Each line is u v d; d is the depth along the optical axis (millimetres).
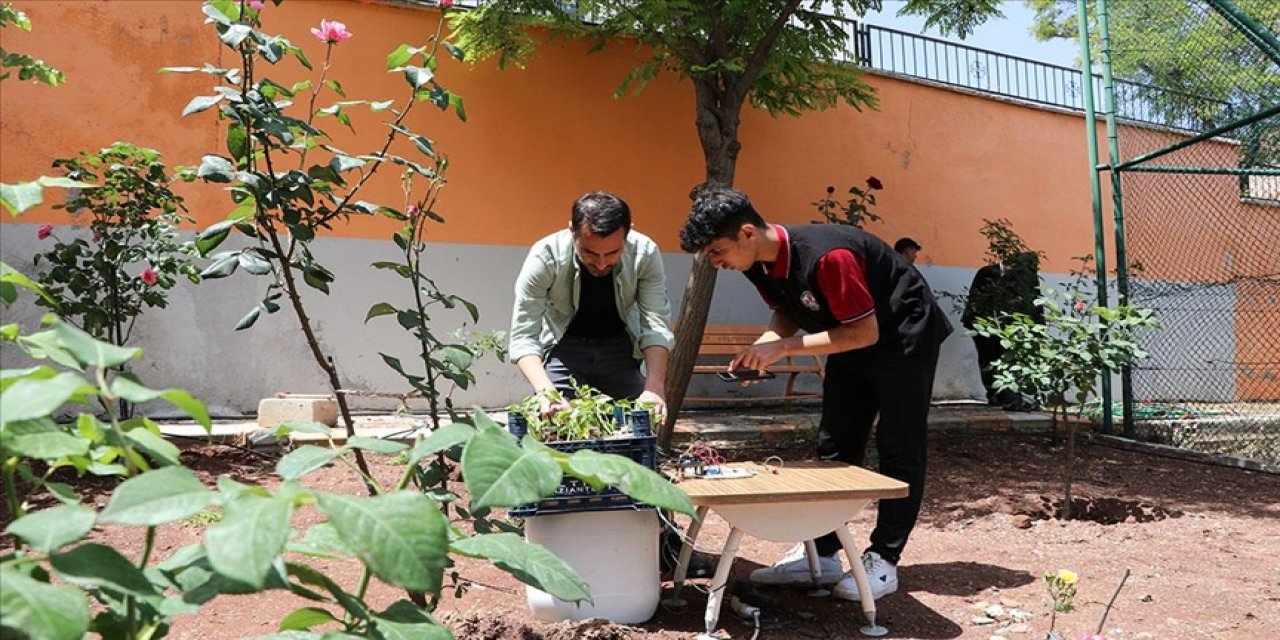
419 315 2889
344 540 1101
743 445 7559
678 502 1441
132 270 7570
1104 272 8555
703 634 3205
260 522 1064
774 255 3492
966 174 11406
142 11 7727
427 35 8547
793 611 3562
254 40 2582
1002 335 6191
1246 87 7578
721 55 7531
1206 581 4102
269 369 7945
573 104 9141
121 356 1233
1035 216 11961
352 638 1289
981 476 6785
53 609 1011
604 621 3035
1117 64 8508
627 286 3707
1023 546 4809
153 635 1387
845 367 3824
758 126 10023
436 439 1436
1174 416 9047
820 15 8086
